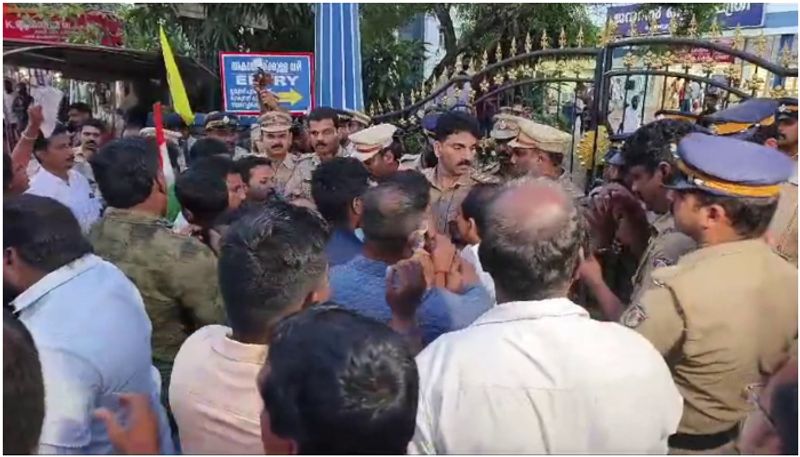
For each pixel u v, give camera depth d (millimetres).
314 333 925
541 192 1268
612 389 1157
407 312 1564
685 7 5543
